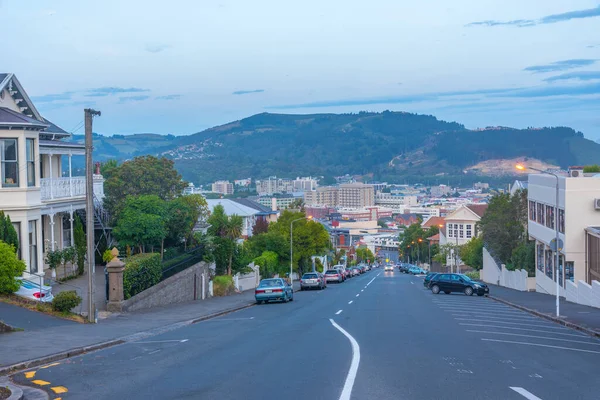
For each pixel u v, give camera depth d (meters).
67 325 22.22
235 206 88.69
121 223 36.16
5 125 27.28
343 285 62.59
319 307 33.22
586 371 14.13
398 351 16.48
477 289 44.00
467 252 79.00
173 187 46.06
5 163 27.67
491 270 65.94
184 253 39.06
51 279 29.58
